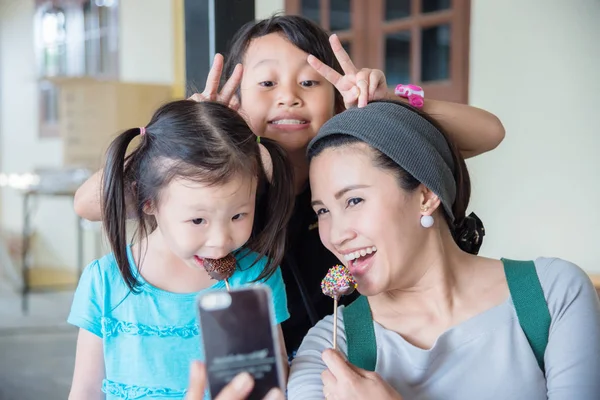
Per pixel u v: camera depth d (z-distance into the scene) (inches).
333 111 58.3
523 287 44.7
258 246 48.1
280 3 159.2
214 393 33.5
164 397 45.7
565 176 132.7
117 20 227.9
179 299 46.6
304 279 55.8
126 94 196.5
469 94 144.5
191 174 40.1
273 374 34.1
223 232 41.4
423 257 44.1
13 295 229.1
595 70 127.5
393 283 43.1
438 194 42.8
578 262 131.6
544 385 42.9
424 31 151.5
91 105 201.5
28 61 269.7
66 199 247.0
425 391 42.7
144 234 46.8
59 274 249.8
